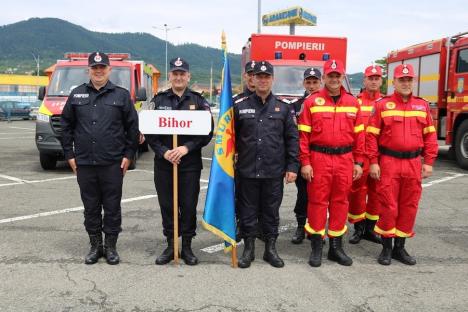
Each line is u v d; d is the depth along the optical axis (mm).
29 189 8625
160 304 4012
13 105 34094
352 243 5801
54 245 5480
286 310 3930
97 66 4793
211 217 4793
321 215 4969
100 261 5000
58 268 4777
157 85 17734
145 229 6172
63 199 7805
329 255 5148
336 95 4938
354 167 5059
